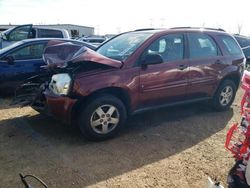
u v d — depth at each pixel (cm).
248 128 221
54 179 329
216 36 579
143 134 469
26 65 691
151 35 488
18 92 509
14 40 1082
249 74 225
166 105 503
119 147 417
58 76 421
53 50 479
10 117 538
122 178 335
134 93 452
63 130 476
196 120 545
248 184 221
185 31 529
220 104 594
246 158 224
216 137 466
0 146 412
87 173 343
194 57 529
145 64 456
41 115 550
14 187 313
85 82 411
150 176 341
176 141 445
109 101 430
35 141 431
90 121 421
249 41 1353
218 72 566
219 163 377
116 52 487
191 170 357
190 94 532
